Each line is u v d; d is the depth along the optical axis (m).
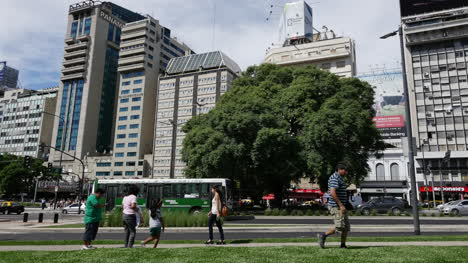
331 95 35.97
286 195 41.28
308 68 39.69
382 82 72.75
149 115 104.19
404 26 69.25
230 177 33.84
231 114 33.94
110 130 117.38
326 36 96.00
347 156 30.72
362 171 33.59
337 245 8.66
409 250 7.13
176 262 6.15
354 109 32.12
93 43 113.88
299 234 14.32
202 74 93.94
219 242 10.11
